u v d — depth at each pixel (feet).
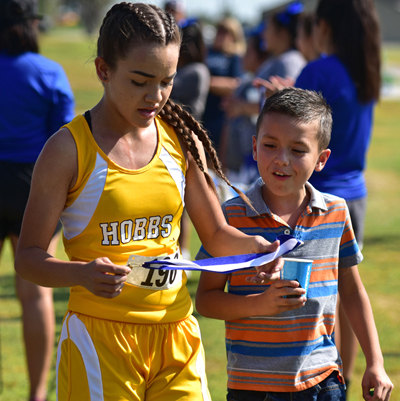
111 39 9.11
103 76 9.50
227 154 26.48
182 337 10.30
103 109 9.90
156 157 10.07
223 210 11.34
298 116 10.39
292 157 10.48
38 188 9.56
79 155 9.56
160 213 10.00
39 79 15.99
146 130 10.16
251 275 10.78
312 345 10.55
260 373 10.46
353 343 14.60
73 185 9.64
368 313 11.45
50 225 9.62
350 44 15.08
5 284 24.86
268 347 10.52
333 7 15.37
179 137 10.60
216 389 16.12
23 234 9.64
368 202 41.57
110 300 9.73
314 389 10.41
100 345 9.66
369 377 10.85
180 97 24.85
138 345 9.77
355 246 11.49
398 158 58.75
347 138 15.20
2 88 15.61
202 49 25.31
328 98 15.05
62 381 9.85
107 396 9.49
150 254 9.94
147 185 9.87
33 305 15.17
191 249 30.50
